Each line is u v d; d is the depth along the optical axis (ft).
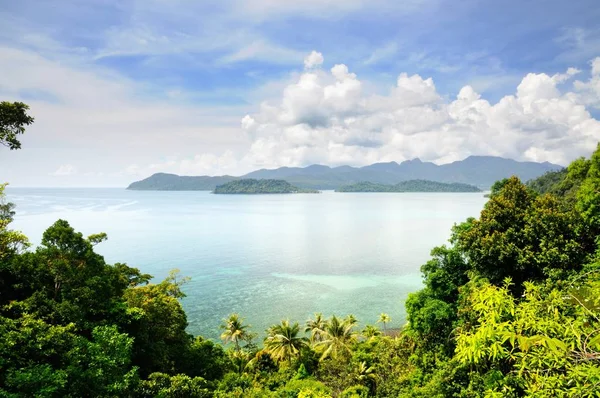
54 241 68.85
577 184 152.97
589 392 17.66
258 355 123.03
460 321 71.51
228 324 126.82
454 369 56.59
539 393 20.79
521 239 74.84
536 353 22.34
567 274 66.03
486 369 52.39
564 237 74.08
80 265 68.85
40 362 48.93
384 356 98.22
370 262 272.31
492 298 24.86
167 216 648.79
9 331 48.60
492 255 75.05
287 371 110.63
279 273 241.96
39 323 51.42
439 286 88.43
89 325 62.23
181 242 368.48
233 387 84.64
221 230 463.42
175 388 59.93
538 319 23.29
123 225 506.89
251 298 190.90
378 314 169.07
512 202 82.84
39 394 42.45
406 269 250.37
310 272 243.81
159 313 81.05
